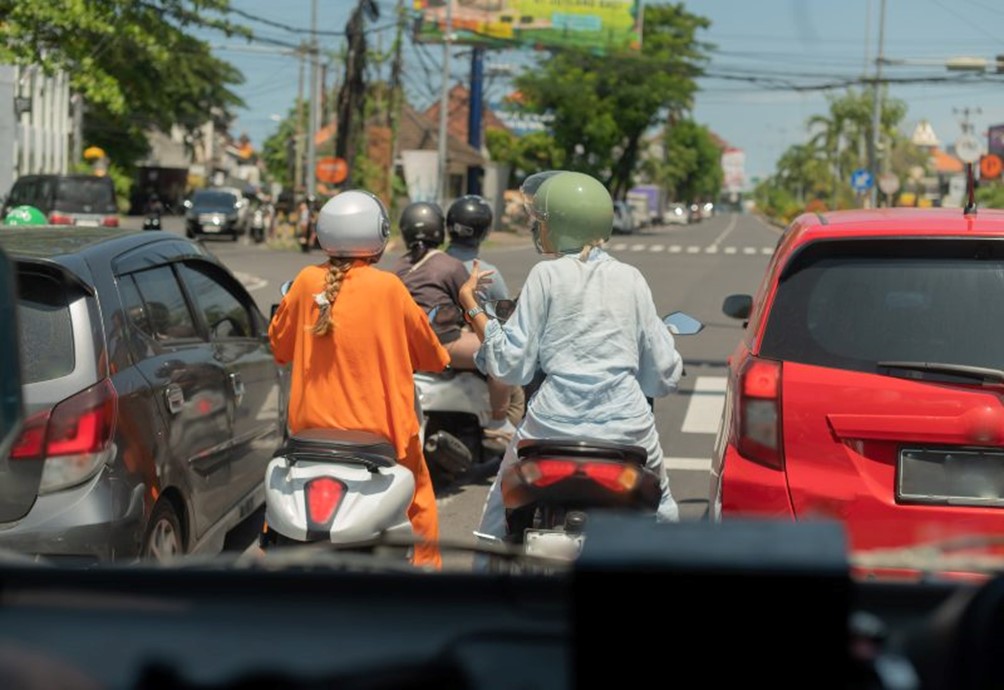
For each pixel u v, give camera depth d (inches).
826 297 215.6
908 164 3390.7
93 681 75.4
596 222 205.6
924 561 102.2
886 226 215.6
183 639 79.4
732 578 69.3
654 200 4456.2
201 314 281.3
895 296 213.2
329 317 218.7
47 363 222.7
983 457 204.4
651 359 208.8
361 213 219.9
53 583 85.9
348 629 80.7
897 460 207.0
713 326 852.6
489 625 81.3
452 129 3821.4
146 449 233.0
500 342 207.5
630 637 70.1
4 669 76.4
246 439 293.7
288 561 102.6
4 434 99.6
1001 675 70.4
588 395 201.6
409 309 221.3
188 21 1132.5
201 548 261.9
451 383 345.1
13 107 1001.5
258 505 307.1
